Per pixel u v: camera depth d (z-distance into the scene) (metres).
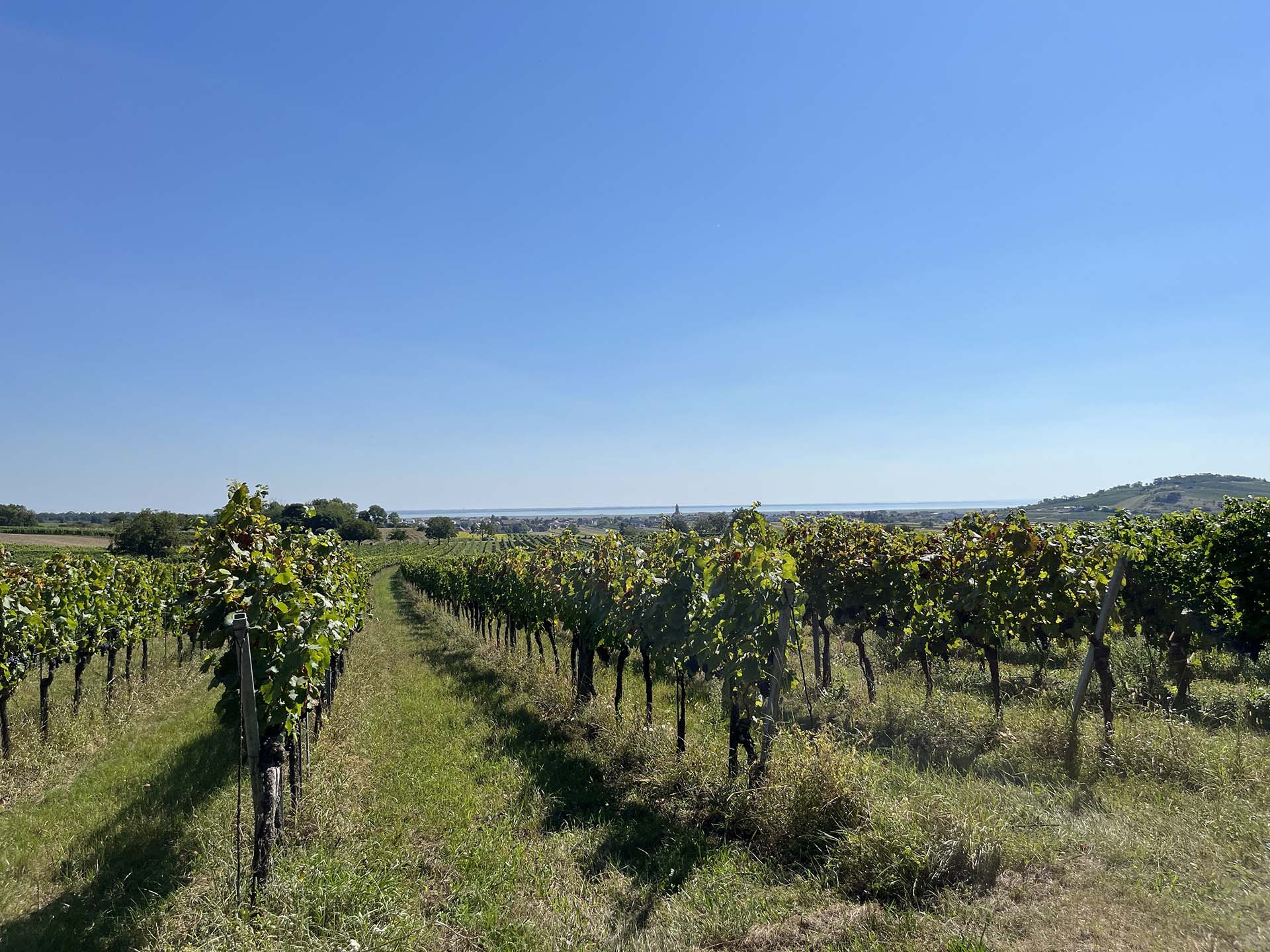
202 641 5.87
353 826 6.34
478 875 5.34
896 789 6.35
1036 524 9.48
